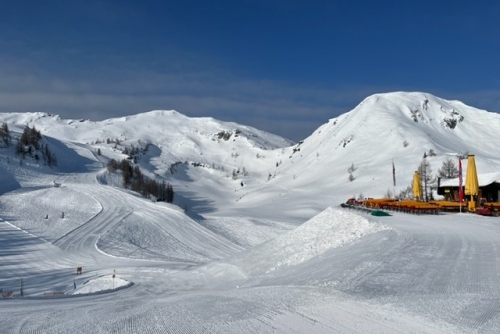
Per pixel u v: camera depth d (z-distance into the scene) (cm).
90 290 3431
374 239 2438
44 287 4028
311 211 13938
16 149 14838
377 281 1532
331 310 1220
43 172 13588
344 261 1992
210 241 6888
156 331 1108
